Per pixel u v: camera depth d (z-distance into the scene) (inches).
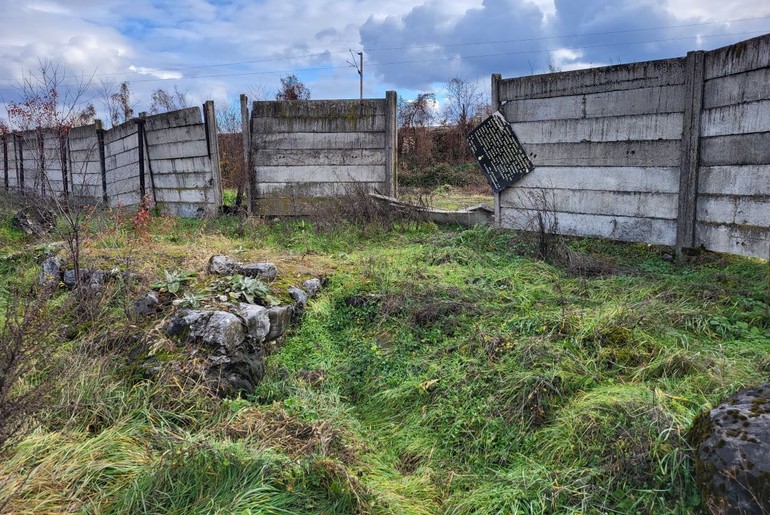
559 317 167.3
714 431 100.3
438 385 152.5
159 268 217.0
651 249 247.8
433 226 322.7
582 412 125.4
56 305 180.2
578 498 107.5
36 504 97.6
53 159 598.2
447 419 141.6
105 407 133.0
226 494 103.4
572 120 270.1
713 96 217.8
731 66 207.6
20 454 108.2
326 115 374.6
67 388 134.1
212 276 203.5
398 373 163.2
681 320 164.1
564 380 139.5
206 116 376.8
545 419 133.0
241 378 154.6
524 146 291.0
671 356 139.0
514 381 142.2
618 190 258.4
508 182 299.4
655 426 112.7
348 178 378.6
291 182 382.9
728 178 213.8
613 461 112.3
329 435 126.6
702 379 130.5
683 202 232.8
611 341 152.1
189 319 162.1
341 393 161.9
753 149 201.8
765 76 194.1
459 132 1038.4
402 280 214.7
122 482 107.4
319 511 104.0
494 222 311.9
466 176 888.9
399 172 923.4
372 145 374.6
